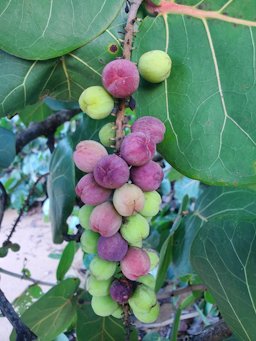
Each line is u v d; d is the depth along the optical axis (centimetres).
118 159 14
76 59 20
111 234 15
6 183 78
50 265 66
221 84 17
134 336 28
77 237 26
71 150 27
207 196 28
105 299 17
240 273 20
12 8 17
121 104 16
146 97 17
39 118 36
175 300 45
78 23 17
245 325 21
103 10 17
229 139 17
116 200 14
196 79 17
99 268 16
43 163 81
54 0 17
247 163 17
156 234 40
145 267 15
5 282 60
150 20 18
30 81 20
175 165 17
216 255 21
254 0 17
